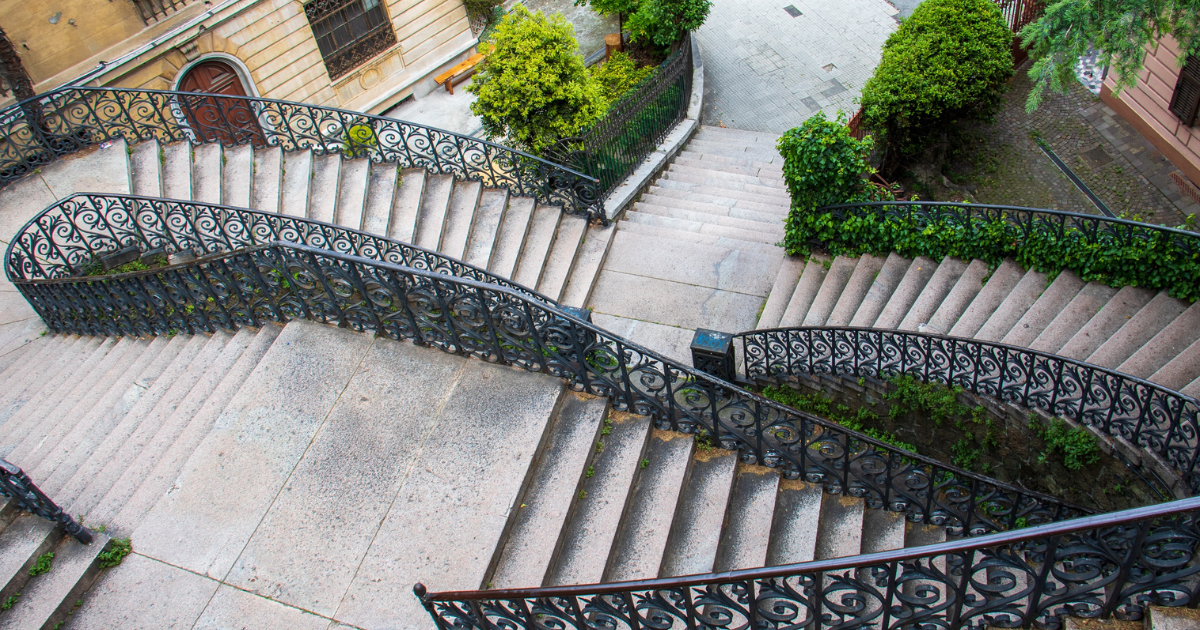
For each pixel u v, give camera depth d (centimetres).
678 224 1162
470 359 665
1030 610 404
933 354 769
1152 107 1279
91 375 894
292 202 1039
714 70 1686
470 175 1106
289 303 719
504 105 1164
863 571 575
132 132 1156
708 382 581
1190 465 617
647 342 972
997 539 355
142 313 891
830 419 886
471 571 534
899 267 966
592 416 621
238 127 1208
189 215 907
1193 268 771
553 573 544
